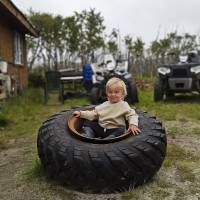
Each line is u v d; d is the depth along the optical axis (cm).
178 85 517
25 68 855
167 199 173
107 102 208
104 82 496
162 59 1088
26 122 394
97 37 1167
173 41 1258
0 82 496
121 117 202
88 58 1177
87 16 1155
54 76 589
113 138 180
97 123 209
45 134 196
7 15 608
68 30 1140
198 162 227
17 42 760
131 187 181
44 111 482
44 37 1144
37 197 181
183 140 285
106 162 171
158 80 527
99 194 180
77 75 681
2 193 189
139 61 1223
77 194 181
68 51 1177
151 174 186
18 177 210
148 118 209
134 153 175
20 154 261
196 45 1244
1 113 405
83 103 558
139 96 605
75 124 208
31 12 1163
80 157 173
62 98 580
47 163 189
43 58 1184
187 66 510
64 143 183
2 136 324
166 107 463
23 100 564
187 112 420
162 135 193
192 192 181
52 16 1134
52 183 196
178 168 215
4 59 617
